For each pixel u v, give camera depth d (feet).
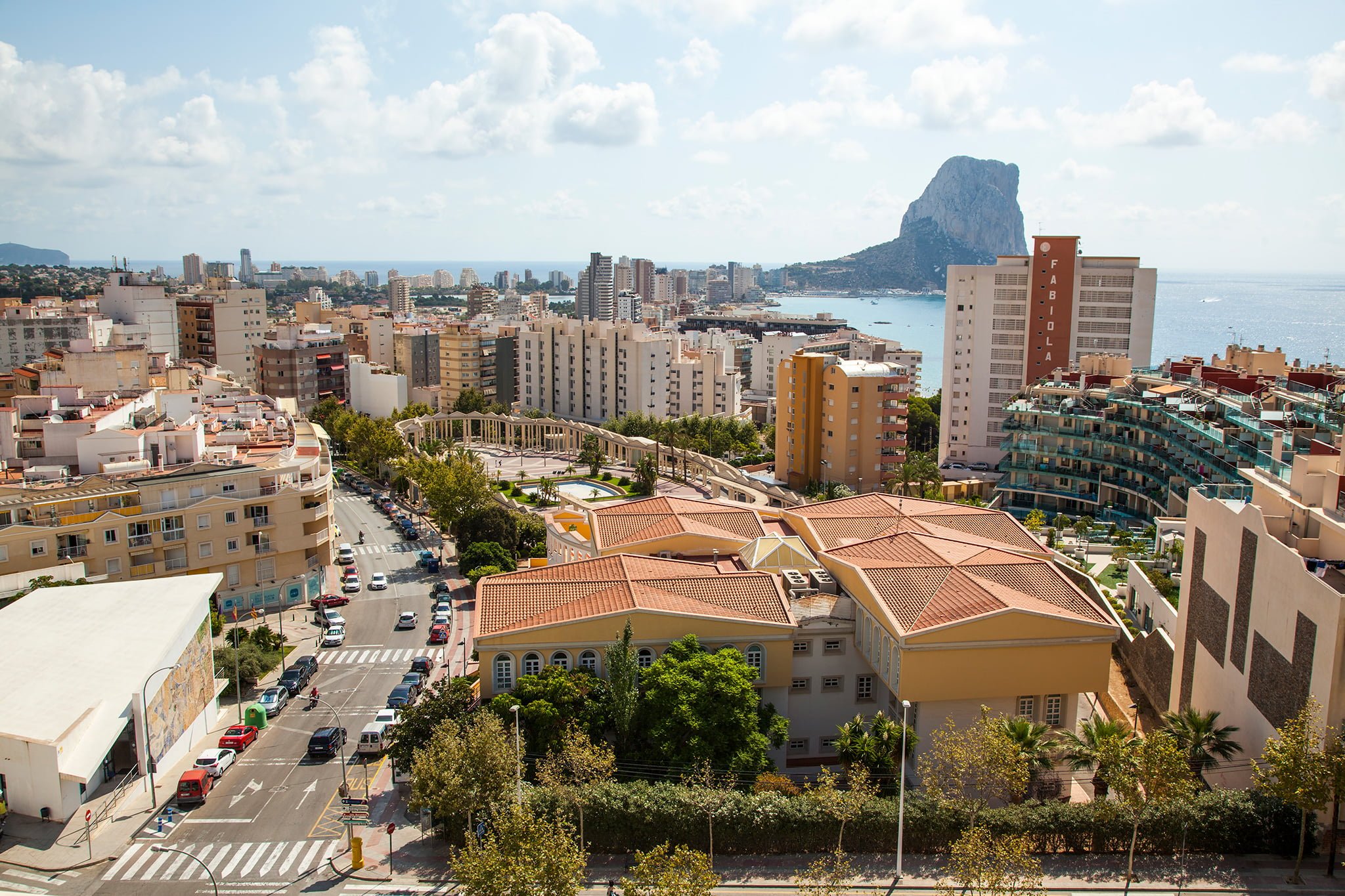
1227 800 200.44
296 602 392.88
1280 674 201.57
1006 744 199.52
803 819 202.80
